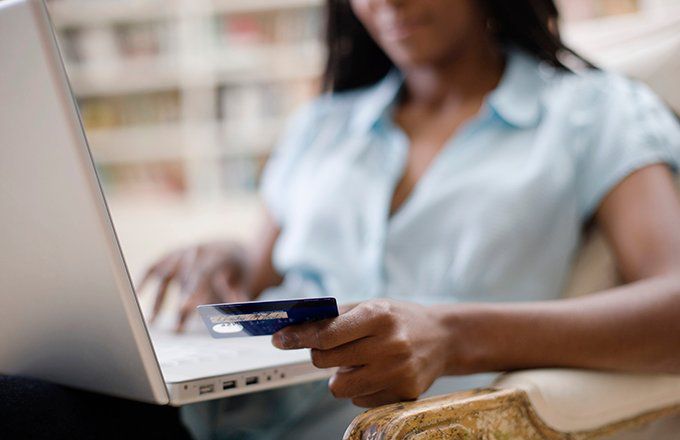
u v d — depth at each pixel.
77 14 4.10
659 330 0.77
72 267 0.62
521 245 1.05
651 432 0.90
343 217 1.21
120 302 0.61
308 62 4.04
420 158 1.22
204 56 4.12
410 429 0.58
